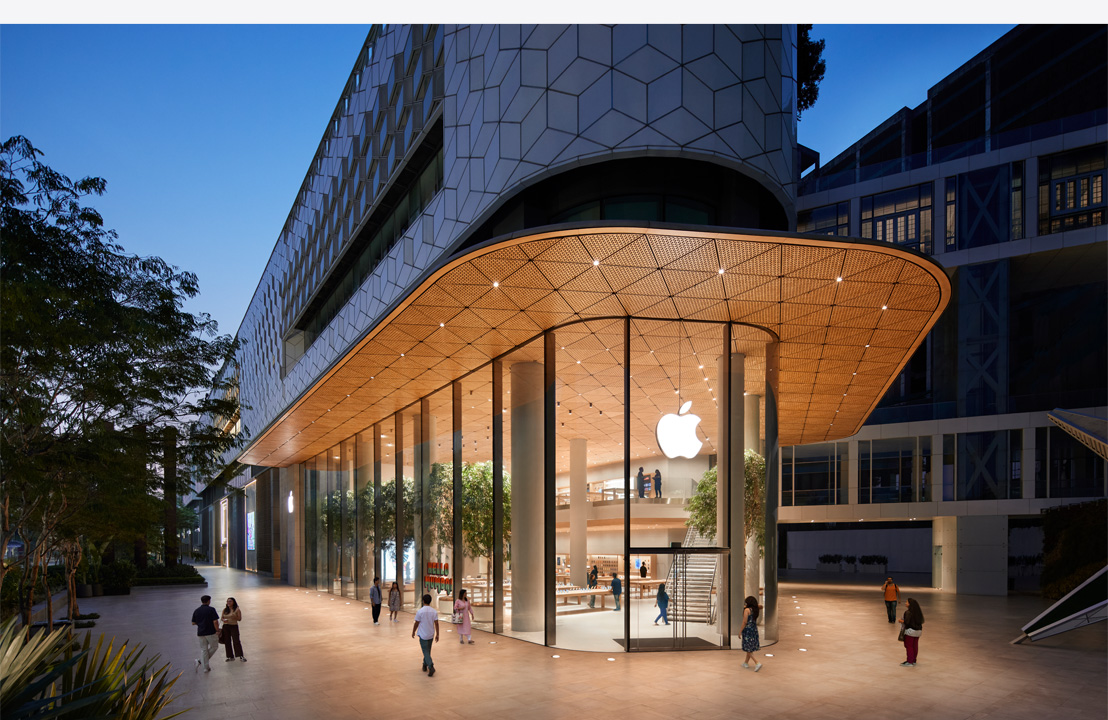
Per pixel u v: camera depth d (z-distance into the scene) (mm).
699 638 16516
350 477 36062
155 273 15461
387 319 17719
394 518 29641
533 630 19266
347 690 12812
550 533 17766
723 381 17797
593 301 16266
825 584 43531
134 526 18891
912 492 38562
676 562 16750
